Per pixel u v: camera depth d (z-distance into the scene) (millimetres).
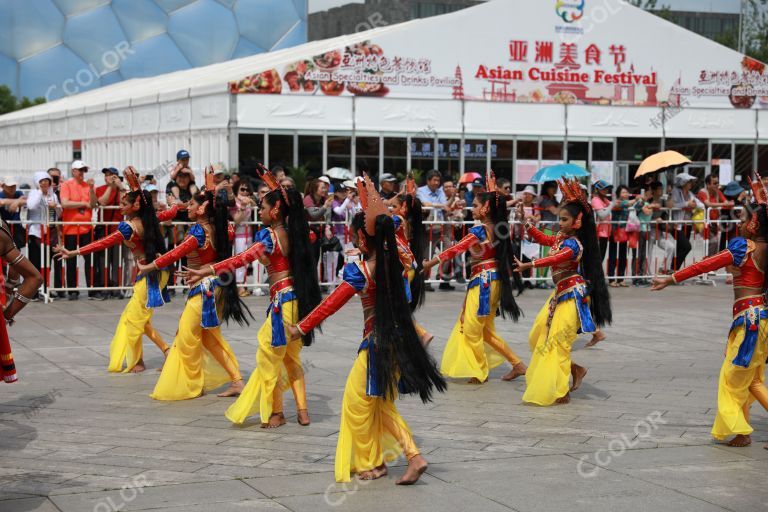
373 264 5773
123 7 40781
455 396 8320
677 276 6676
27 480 5816
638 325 12422
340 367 9469
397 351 5680
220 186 13945
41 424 7223
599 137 22625
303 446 6645
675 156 15828
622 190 16109
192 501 5430
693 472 6070
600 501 5469
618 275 16234
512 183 22109
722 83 23438
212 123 20125
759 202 6617
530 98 22125
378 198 5742
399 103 21016
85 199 13922
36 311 12984
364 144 20797
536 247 15656
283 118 20062
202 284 8047
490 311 8789
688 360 10031
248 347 10500
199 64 40688
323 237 14664
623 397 8273
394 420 5852
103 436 6875
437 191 15477
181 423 7289
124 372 9203
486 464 6215
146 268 7965
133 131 23953
